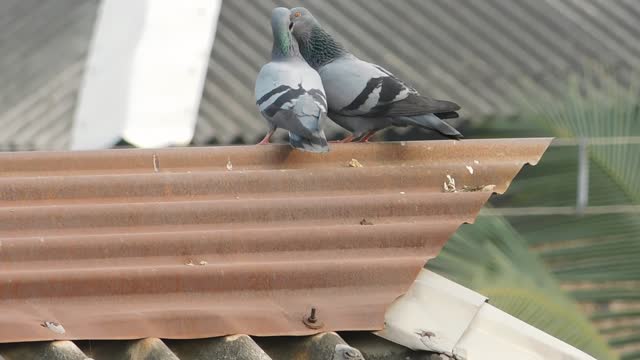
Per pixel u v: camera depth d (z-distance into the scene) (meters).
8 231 7.78
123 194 8.27
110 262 7.45
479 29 19.97
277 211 8.00
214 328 6.91
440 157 8.96
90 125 17.55
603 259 16.48
